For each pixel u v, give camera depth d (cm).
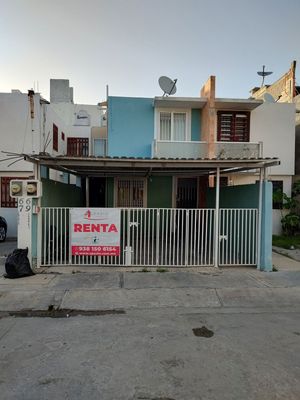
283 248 1145
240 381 319
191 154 1374
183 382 316
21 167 1366
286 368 345
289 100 1756
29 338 425
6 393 296
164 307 563
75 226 780
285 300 601
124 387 307
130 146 1431
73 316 516
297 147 1691
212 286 653
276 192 1490
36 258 772
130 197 1422
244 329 461
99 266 791
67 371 337
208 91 1386
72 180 1561
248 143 1380
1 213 1366
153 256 871
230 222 838
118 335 436
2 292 605
